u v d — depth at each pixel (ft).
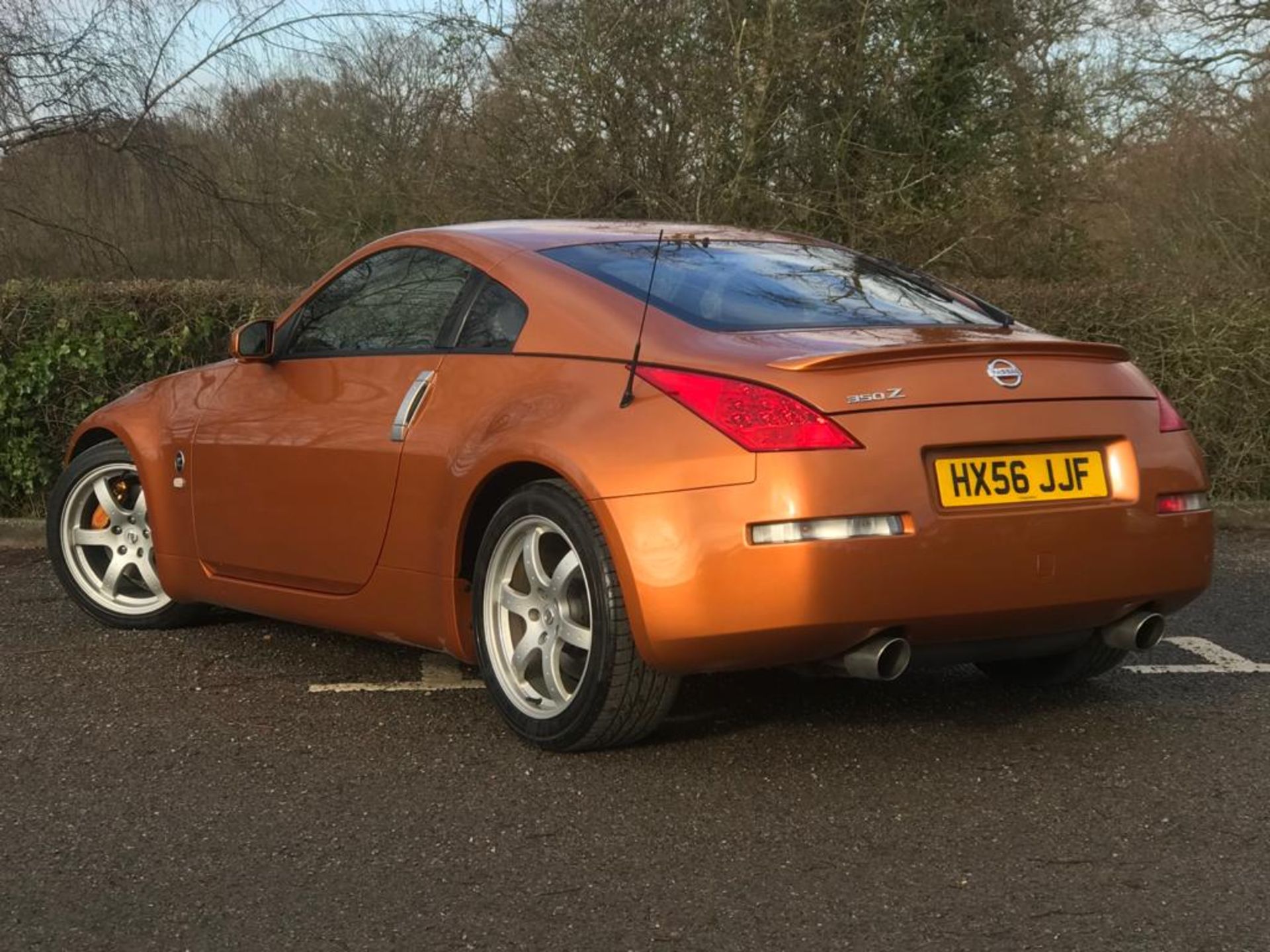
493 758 12.76
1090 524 11.99
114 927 9.38
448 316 14.16
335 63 43.57
